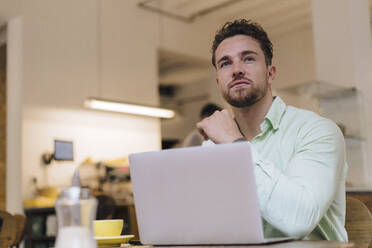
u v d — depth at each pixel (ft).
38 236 13.70
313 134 4.54
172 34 20.54
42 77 15.62
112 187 15.12
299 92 13.32
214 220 3.48
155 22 19.92
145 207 3.82
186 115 26.61
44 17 16.02
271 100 5.22
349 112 12.69
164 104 27.04
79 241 2.49
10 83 15.43
